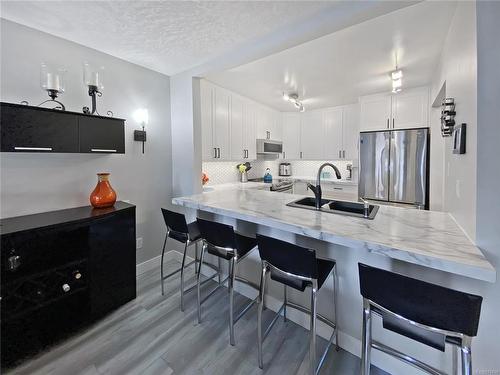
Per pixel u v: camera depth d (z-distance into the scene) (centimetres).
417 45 208
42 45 185
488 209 103
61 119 173
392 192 352
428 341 96
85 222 175
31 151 159
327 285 168
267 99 395
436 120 302
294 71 273
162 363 150
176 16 166
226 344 166
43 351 159
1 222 162
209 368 147
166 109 283
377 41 202
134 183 255
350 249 156
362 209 197
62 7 155
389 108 353
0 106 146
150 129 267
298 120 487
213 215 246
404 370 138
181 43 204
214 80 303
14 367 147
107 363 150
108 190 209
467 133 122
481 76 103
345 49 217
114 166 238
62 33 188
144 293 227
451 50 170
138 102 254
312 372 127
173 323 187
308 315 181
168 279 253
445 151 199
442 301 86
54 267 163
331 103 424
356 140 432
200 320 188
